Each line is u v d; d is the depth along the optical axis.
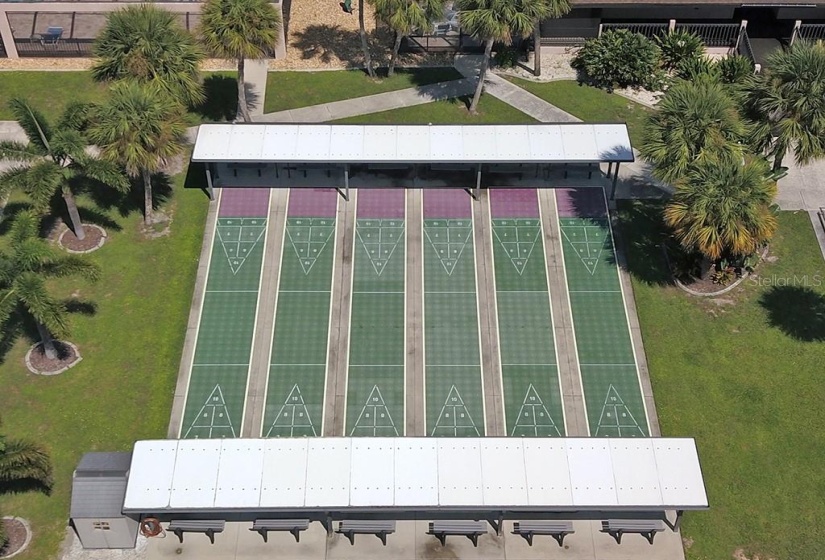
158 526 30.36
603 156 39.66
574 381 35.06
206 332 36.28
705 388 34.66
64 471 31.95
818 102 35.72
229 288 37.72
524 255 39.06
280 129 40.53
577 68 48.56
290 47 49.50
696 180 34.56
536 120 45.09
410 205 40.81
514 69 48.47
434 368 35.44
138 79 38.03
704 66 46.53
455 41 49.59
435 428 33.69
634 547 30.48
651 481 28.92
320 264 38.66
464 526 30.34
